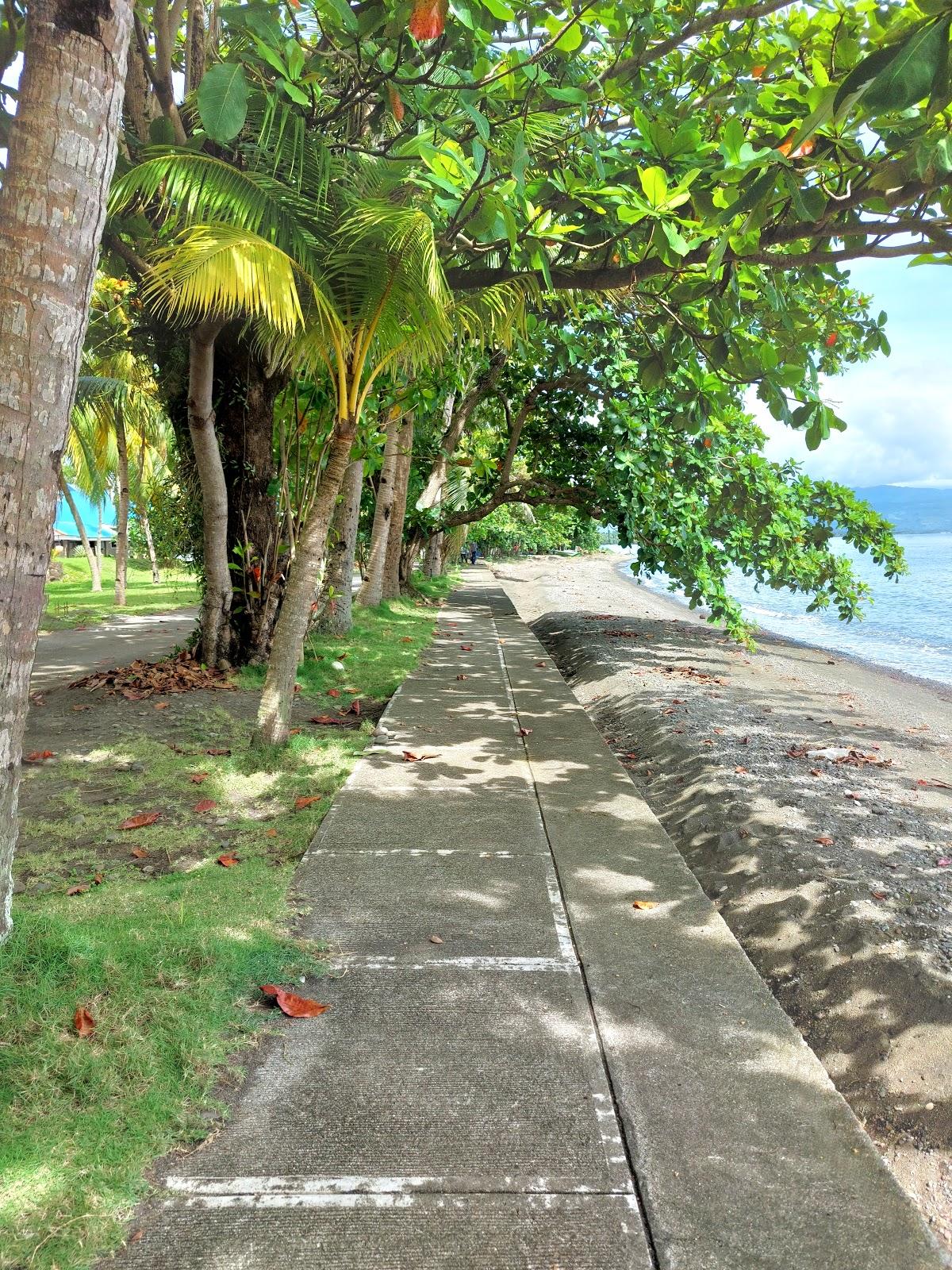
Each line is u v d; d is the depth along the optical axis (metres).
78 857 4.05
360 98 5.09
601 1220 1.85
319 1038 2.48
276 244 4.92
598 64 6.23
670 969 2.96
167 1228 1.80
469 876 3.73
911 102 2.59
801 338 5.78
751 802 5.57
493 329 5.64
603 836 4.30
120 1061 2.24
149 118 6.56
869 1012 3.29
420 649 11.18
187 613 17.34
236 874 3.70
